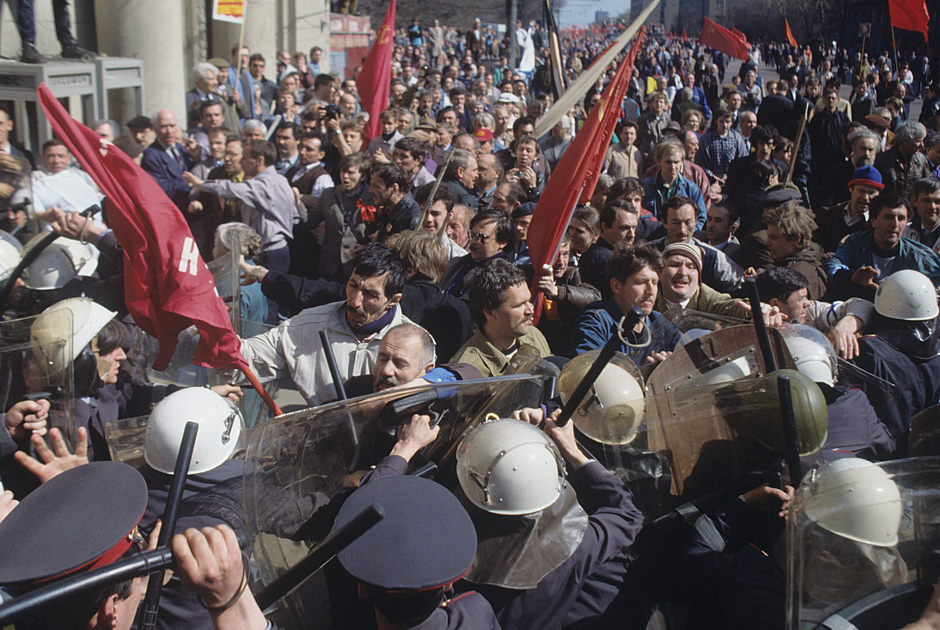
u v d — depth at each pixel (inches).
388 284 124.3
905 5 386.3
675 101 569.6
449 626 65.1
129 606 66.7
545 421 88.9
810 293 172.4
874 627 63.7
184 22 506.3
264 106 465.7
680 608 87.5
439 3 1830.7
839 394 104.9
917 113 773.9
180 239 113.0
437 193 193.8
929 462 69.4
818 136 402.0
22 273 136.8
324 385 126.4
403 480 65.9
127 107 321.1
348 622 72.5
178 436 85.0
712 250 185.5
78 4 360.5
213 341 115.0
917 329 123.3
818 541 69.2
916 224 213.9
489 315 126.2
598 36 3031.5
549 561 75.4
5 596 72.2
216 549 55.2
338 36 881.5
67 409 99.8
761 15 1553.9
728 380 95.4
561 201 158.2
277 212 215.8
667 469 93.3
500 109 422.6
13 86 236.2
